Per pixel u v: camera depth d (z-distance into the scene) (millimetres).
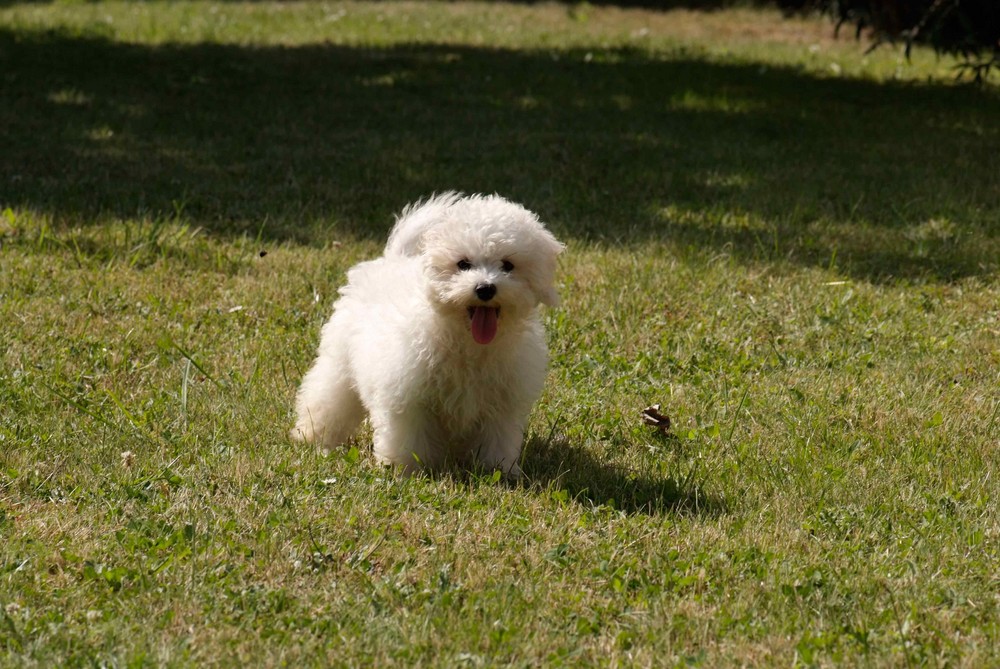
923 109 16484
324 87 17031
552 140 14172
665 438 6773
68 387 7137
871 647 4555
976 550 5398
